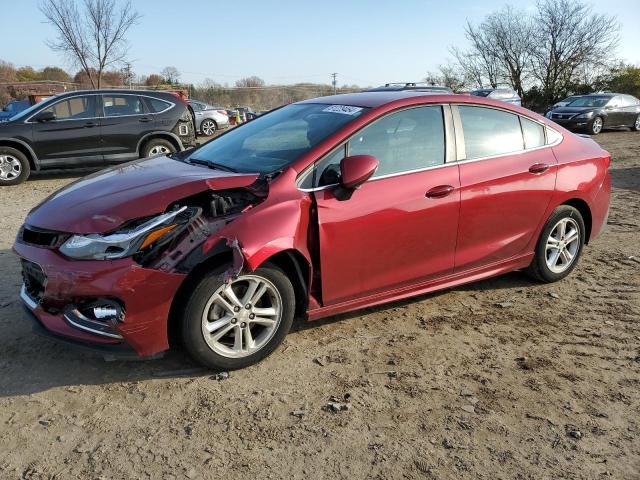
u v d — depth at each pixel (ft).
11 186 32.45
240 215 10.39
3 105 109.19
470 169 13.24
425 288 13.20
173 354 11.54
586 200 15.76
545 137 15.15
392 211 11.90
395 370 11.20
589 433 9.39
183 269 9.82
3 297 14.20
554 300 14.90
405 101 12.73
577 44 131.34
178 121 35.58
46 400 9.94
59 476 8.12
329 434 9.18
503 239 14.25
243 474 8.25
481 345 12.36
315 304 11.66
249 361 11.01
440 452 8.84
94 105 33.78
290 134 12.72
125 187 10.91
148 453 8.64
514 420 9.70
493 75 145.79
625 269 17.31
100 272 9.50
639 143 53.57
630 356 11.99
